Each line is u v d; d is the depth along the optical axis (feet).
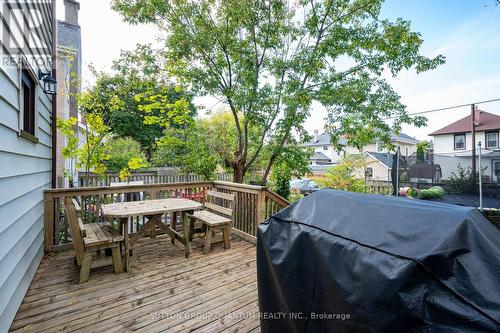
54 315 6.59
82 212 11.59
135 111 49.11
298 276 4.25
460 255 3.11
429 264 3.01
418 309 2.80
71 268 9.36
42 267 9.39
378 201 4.63
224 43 16.46
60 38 33.99
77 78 20.16
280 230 4.95
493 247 3.24
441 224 3.53
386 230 3.73
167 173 30.60
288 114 16.17
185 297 7.65
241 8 15.30
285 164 19.02
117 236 8.93
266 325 4.91
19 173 7.17
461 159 25.32
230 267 9.86
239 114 19.70
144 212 9.35
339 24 16.01
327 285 3.70
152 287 8.19
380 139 17.56
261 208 12.24
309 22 15.83
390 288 2.99
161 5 15.20
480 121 49.70
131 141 45.34
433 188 23.93
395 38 15.06
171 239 12.41
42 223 10.43
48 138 12.39
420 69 15.60
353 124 16.14
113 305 7.13
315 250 4.06
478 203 21.54
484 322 2.58
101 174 20.25
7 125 6.20
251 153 20.06
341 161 32.60
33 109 9.70
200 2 15.74
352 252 3.61
